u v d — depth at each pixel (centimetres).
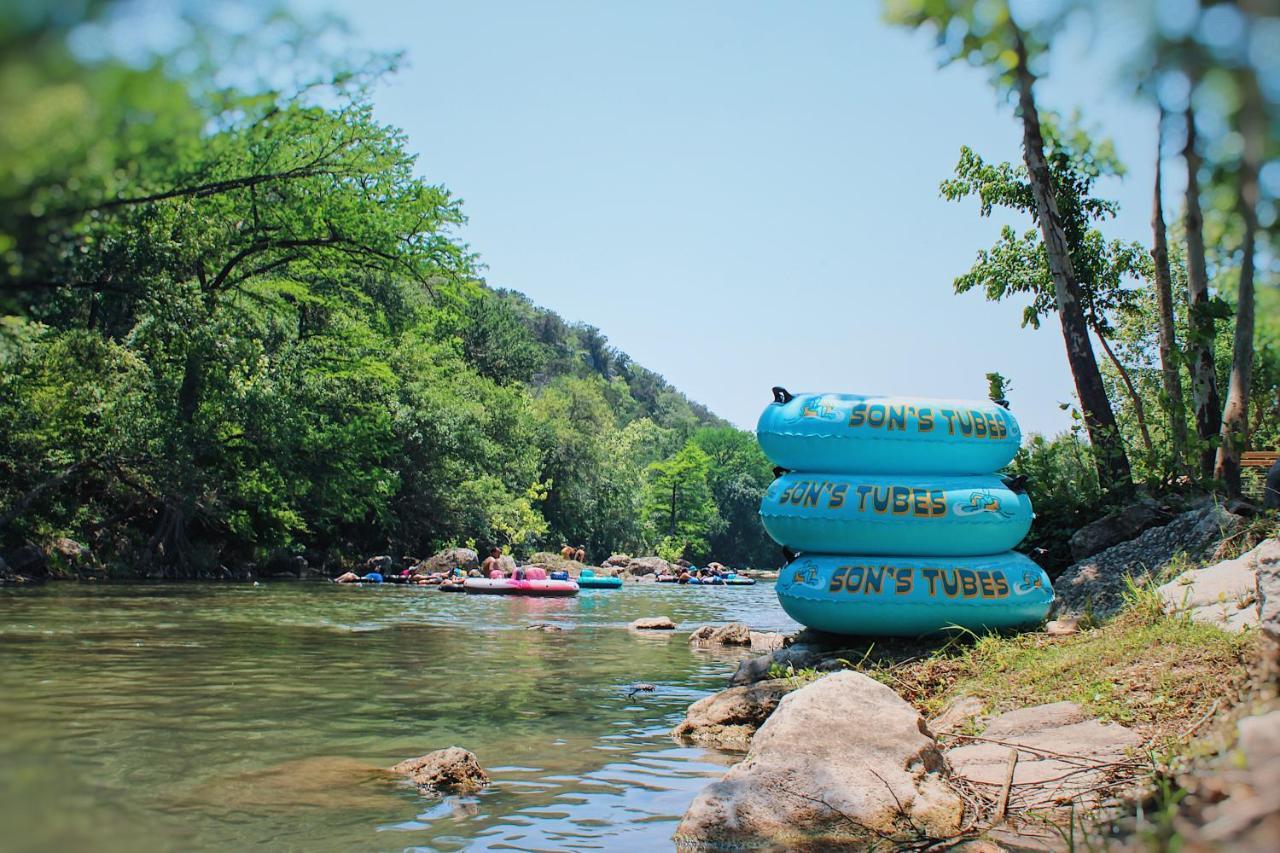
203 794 585
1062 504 1316
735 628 1689
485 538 4528
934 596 1038
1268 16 138
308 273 2961
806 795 587
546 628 1845
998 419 1144
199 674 1055
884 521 1070
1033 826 554
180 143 309
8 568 2372
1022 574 1063
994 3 226
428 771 666
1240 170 175
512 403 5153
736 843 553
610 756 779
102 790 538
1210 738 453
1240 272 221
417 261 2703
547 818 598
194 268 2486
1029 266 1733
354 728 821
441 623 1856
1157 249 1395
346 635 1551
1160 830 307
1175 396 1343
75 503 2784
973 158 1717
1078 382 1365
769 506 1144
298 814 569
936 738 747
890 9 235
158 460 2603
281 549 3409
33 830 410
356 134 1978
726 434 10781
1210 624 801
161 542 2911
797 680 963
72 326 2427
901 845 539
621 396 12281
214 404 2677
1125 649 813
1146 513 1216
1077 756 632
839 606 1055
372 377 3609
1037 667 852
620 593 3481
